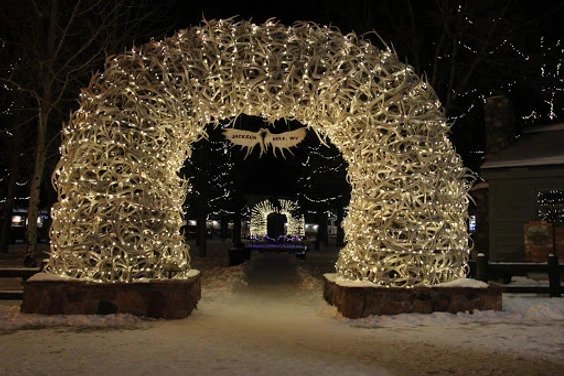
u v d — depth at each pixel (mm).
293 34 8602
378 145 8258
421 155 8258
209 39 8445
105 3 15773
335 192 32188
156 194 8102
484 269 10250
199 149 23328
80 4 15945
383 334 7016
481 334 7000
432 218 8219
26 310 7723
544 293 10086
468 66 20484
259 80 8344
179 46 8406
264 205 35656
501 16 18672
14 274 9211
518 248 14883
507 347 6359
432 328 7328
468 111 21359
